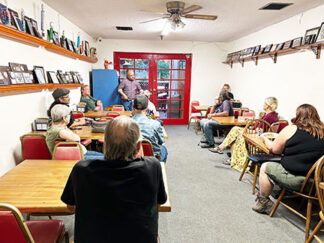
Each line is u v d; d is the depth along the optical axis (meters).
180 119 6.93
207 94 6.83
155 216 0.89
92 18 4.13
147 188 0.83
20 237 0.95
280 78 4.11
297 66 3.65
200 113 6.75
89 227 0.83
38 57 3.07
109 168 0.81
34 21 2.87
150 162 0.87
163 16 3.95
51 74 3.36
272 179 2.05
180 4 3.15
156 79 6.63
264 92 4.65
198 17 3.47
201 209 2.27
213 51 6.59
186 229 1.96
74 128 3.01
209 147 4.40
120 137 0.84
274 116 3.11
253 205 2.35
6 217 0.91
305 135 1.81
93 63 6.27
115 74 5.80
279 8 3.34
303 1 3.03
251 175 3.02
